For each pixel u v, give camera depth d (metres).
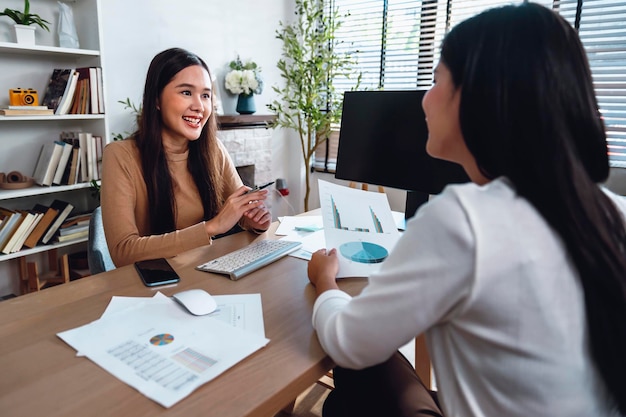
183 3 2.83
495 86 0.51
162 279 1.02
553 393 0.51
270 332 0.80
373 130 1.64
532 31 0.51
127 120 2.67
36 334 0.78
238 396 0.62
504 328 0.50
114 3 2.51
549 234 0.50
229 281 1.04
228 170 1.80
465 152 0.62
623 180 2.36
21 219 2.16
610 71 2.39
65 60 2.41
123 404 0.60
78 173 2.33
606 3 2.37
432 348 0.60
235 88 3.04
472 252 0.49
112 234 1.32
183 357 0.71
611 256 0.49
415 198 1.60
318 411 1.68
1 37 2.17
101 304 0.90
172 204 1.53
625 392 0.52
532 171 0.50
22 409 0.59
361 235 1.17
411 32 3.11
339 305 0.74
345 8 3.43
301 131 3.24
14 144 2.30
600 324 0.50
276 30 3.44
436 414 0.77
